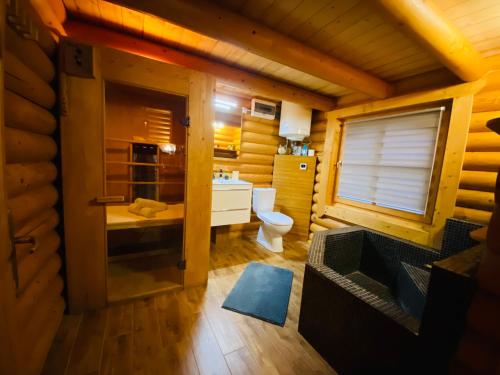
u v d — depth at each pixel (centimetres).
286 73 228
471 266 87
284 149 350
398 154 231
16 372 74
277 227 270
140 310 165
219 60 210
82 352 126
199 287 199
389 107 227
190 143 177
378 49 169
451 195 183
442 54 134
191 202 185
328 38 159
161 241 255
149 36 178
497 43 150
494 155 167
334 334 129
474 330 74
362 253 233
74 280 152
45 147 122
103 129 147
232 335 147
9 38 86
